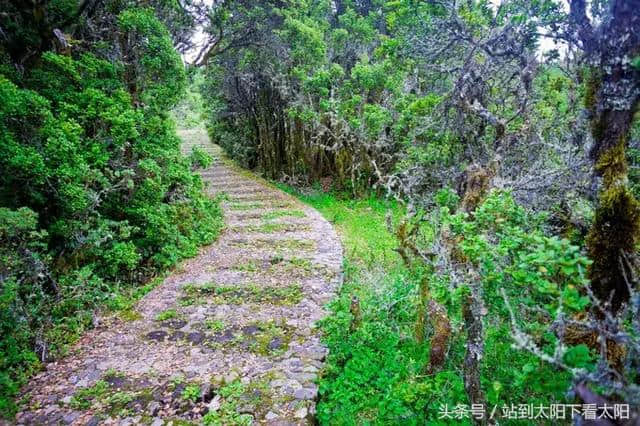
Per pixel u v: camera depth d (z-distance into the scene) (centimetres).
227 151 1761
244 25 1029
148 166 530
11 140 367
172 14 789
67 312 407
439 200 363
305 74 1038
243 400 294
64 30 547
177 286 522
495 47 413
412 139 661
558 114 443
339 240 707
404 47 511
